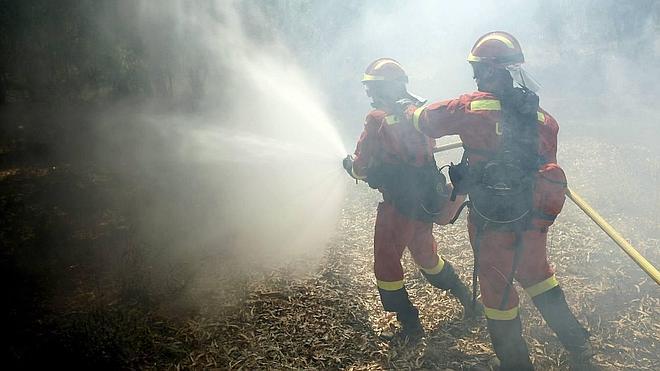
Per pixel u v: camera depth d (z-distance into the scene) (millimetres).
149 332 3857
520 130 3025
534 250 3230
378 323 4027
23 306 4203
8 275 4551
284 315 4090
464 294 4020
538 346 3633
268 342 3803
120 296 4332
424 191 3719
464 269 4621
